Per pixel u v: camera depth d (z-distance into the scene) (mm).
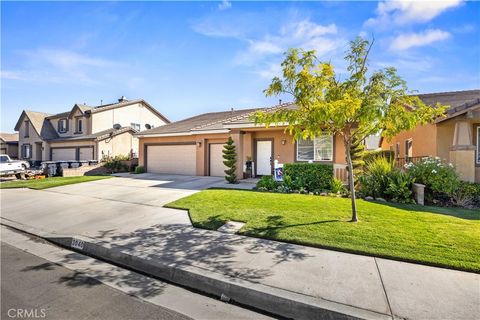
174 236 5391
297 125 5805
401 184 8070
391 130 5824
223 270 3811
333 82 5602
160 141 19141
